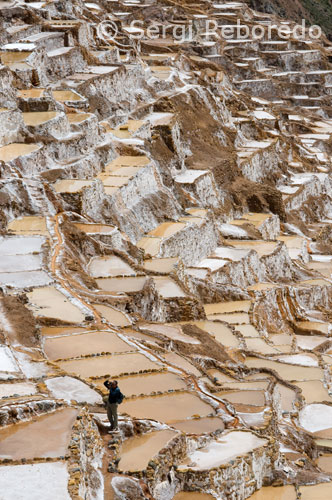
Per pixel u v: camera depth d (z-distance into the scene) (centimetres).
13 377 5147
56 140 10906
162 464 4412
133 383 5647
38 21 15100
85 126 11675
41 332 6344
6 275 7550
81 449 3941
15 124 10644
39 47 13388
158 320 8169
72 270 7856
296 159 18925
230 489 4719
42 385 5012
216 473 4609
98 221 10006
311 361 8812
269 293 11338
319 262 14388
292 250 14238
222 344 8238
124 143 12494
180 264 9775
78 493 3547
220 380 6844
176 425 5106
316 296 12212
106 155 11788
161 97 15225
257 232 13812
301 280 13075
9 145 10544
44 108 11606
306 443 6556
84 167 10888
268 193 15138
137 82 15325
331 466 6431
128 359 6028
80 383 5172
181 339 7369
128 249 9481
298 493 5103
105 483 4125
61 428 4153
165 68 17538
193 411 5350
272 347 9194
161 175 12619
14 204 9231
